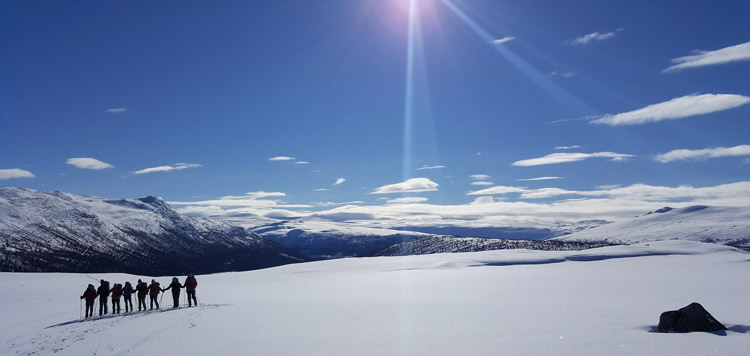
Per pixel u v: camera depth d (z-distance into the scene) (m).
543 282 44.78
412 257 95.31
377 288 44.69
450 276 57.12
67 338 20.88
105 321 25.75
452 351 13.70
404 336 16.31
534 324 17.92
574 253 89.19
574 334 15.56
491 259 84.81
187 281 31.80
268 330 18.86
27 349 19.16
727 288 33.47
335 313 23.22
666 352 12.67
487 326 17.80
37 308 36.31
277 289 48.12
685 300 27.11
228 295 41.47
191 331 19.77
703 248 90.12
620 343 13.95
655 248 91.50
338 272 76.94
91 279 72.75
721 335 15.02
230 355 14.70
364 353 13.96
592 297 30.97
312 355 14.05
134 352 16.36
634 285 38.72
